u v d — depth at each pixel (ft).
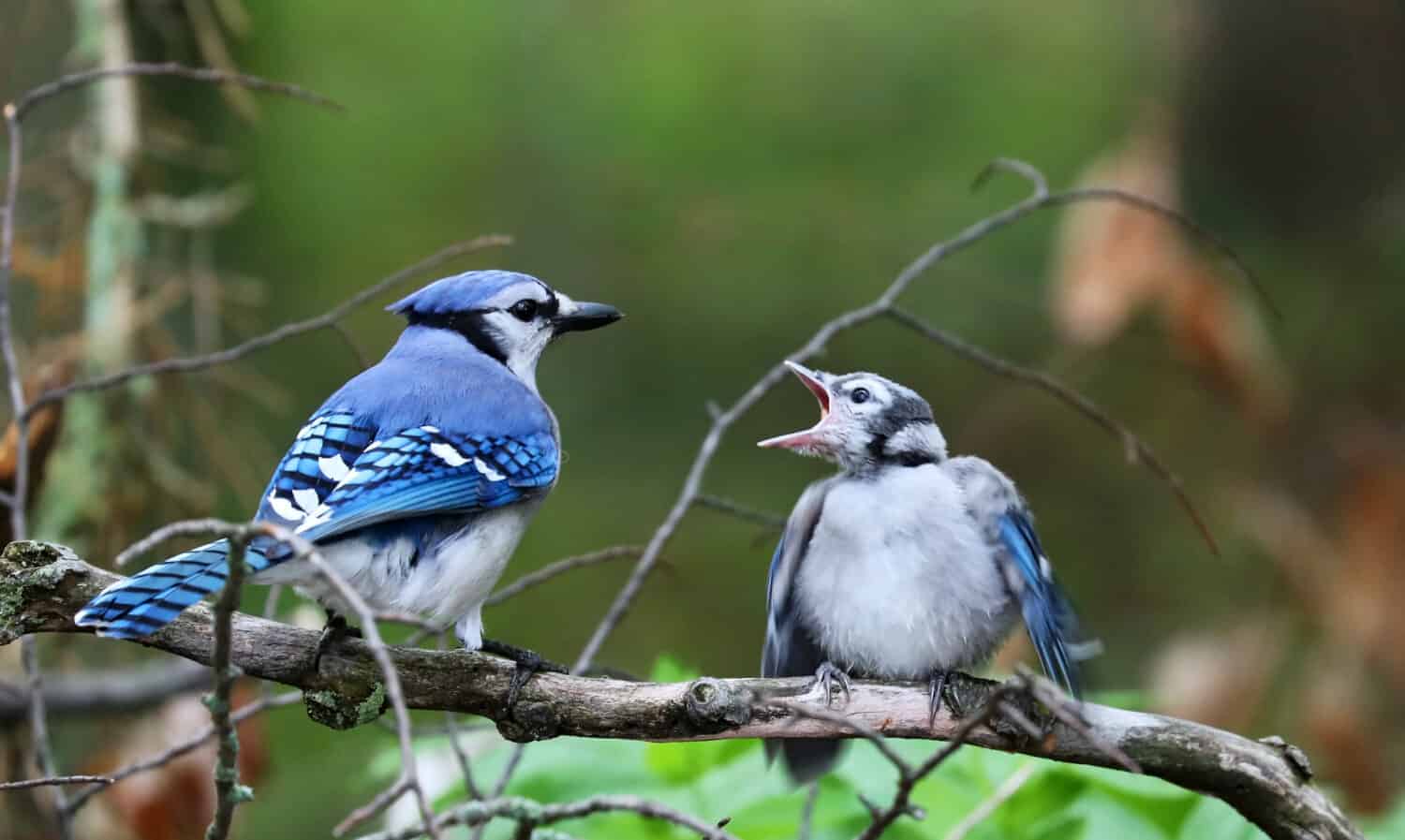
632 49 57.77
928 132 56.18
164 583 18.52
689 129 56.34
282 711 45.14
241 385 33.63
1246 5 46.88
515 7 57.62
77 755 33.91
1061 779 23.72
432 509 22.36
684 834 23.13
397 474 22.25
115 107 33.83
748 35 58.13
